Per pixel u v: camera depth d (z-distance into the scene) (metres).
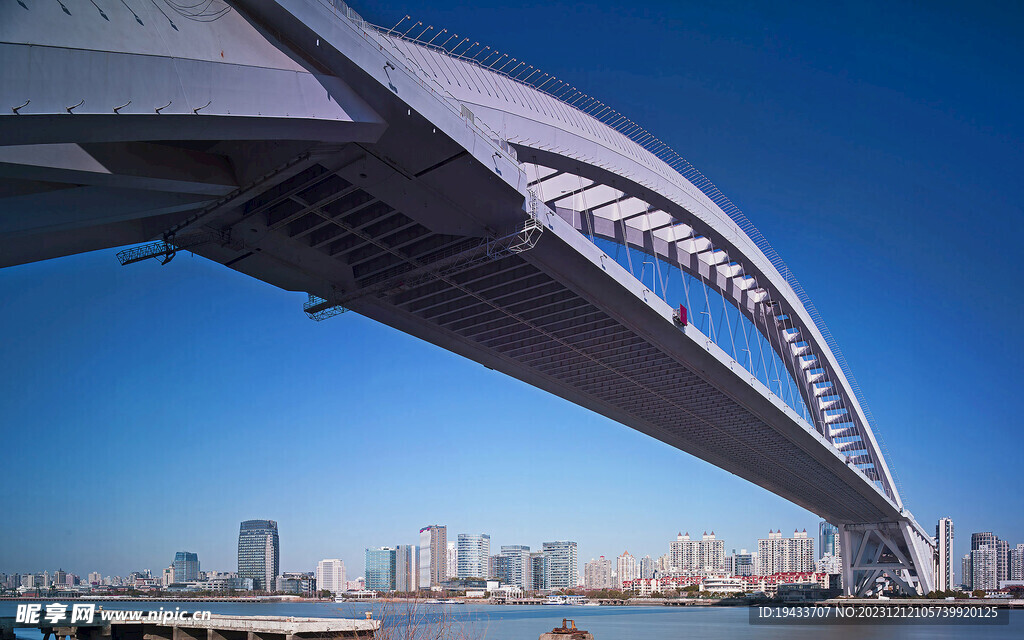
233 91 27.12
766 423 83.50
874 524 146.88
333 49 30.27
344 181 39.09
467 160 37.31
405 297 52.66
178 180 31.95
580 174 52.59
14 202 29.56
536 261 47.22
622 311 54.62
